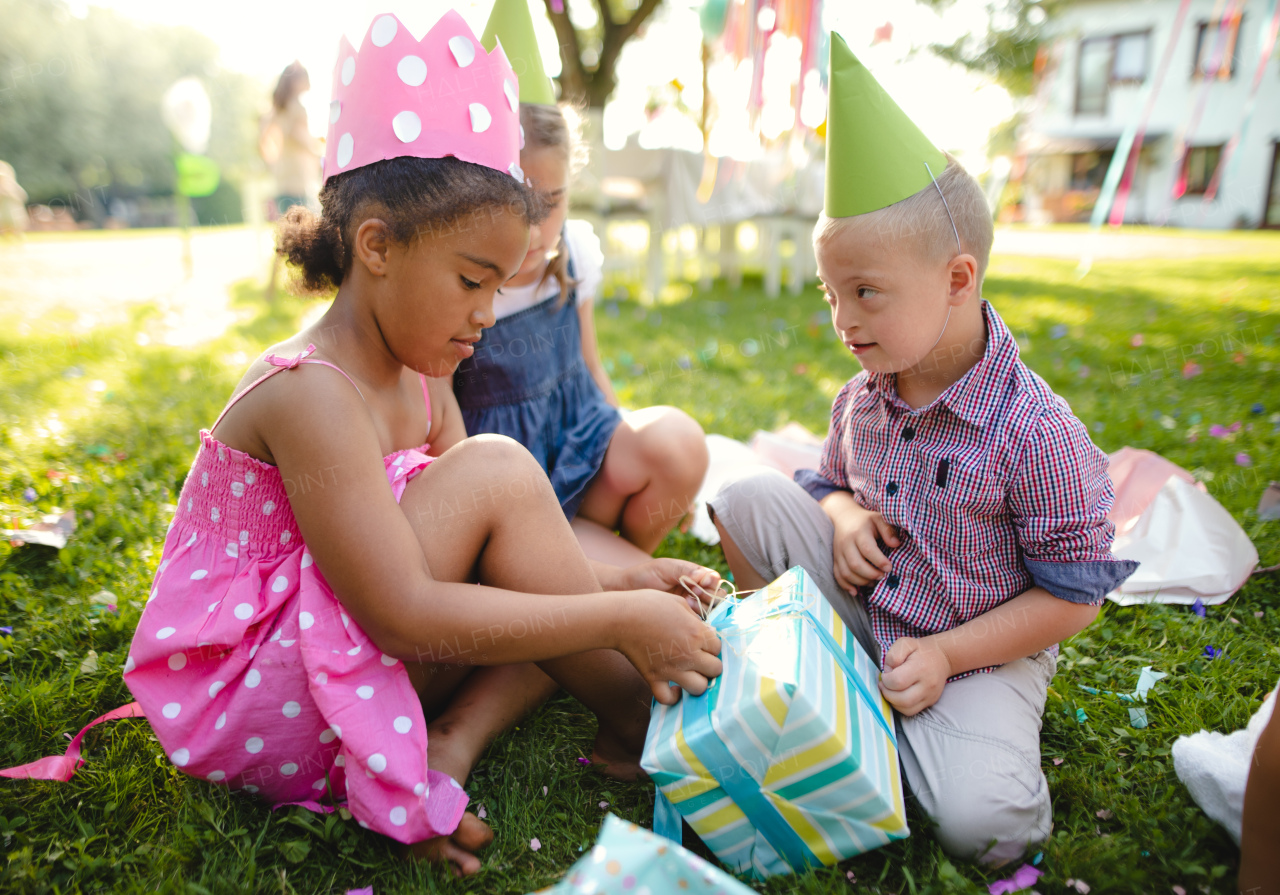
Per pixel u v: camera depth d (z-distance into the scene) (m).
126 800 1.20
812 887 1.06
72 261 8.12
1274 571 1.83
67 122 20.16
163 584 1.17
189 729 1.12
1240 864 1.04
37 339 3.99
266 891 1.06
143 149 21.91
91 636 1.57
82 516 2.04
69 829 1.16
